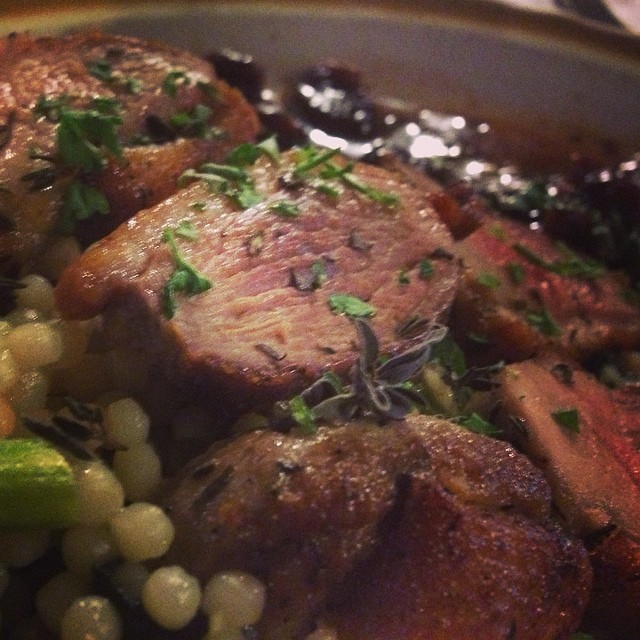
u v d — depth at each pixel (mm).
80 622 91
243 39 210
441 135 220
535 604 99
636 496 127
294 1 212
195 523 96
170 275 110
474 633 97
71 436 101
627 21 257
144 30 193
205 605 93
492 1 226
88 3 178
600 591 116
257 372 107
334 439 98
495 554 98
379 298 124
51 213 120
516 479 105
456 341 147
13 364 103
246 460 98
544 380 138
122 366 110
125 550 94
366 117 208
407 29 224
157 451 109
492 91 232
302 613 95
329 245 126
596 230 178
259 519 95
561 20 227
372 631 97
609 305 164
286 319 115
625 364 158
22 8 167
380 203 134
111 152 125
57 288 108
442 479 101
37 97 131
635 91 227
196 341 107
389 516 98
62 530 98
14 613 97
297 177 132
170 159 131
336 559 96
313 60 220
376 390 101
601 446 132
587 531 118
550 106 232
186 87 145
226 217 122
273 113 185
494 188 194
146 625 93
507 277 159
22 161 120
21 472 93
